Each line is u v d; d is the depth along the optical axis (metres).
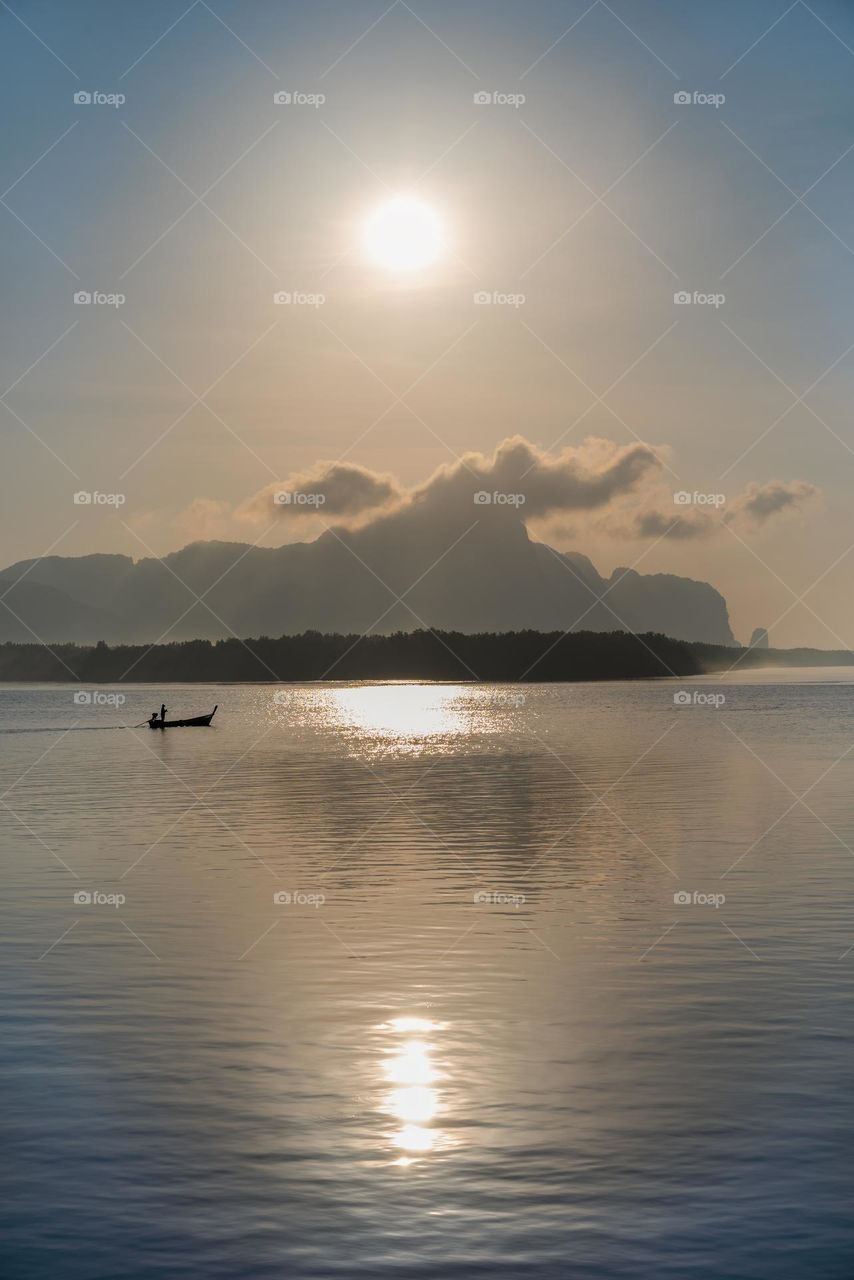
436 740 110.50
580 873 36.19
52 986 23.67
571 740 108.25
